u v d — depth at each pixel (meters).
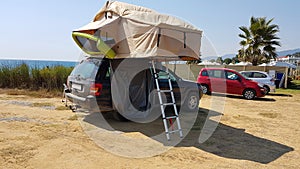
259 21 21.72
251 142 4.96
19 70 10.91
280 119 7.24
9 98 8.73
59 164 3.51
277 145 4.84
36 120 5.83
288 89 16.59
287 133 5.73
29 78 10.85
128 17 5.09
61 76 10.61
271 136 5.44
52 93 9.80
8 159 3.57
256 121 6.85
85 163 3.59
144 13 5.14
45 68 11.04
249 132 5.70
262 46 21.64
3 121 5.62
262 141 5.06
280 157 4.20
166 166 3.63
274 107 9.34
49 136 4.70
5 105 7.47
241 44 22.39
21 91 10.16
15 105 7.53
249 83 11.33
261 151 4.47
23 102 8.08
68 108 7.18
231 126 6.19
